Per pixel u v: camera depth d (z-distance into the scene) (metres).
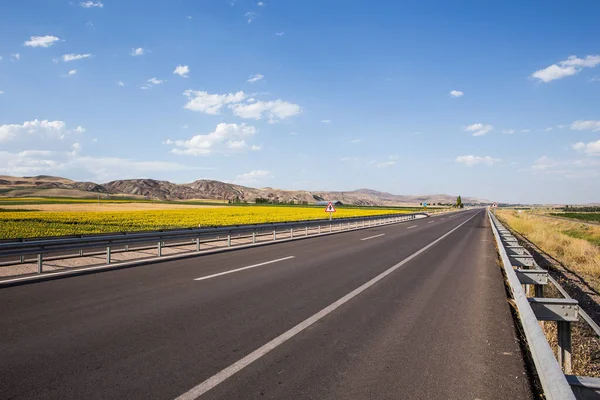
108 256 10.87
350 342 4.93
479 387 3.75
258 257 12.76
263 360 4.29
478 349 4.78
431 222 40.97
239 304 6.71
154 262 11.50
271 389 3.61
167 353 4.45
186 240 18.92
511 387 3.76
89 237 10.23
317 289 8.03
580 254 17.12
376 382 3.81
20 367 4.02
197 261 11.75
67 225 27.09
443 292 8.06
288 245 16.88
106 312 6.10
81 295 7.23
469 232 26.86
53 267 10.34
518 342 5.05
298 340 4.96
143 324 5.51
